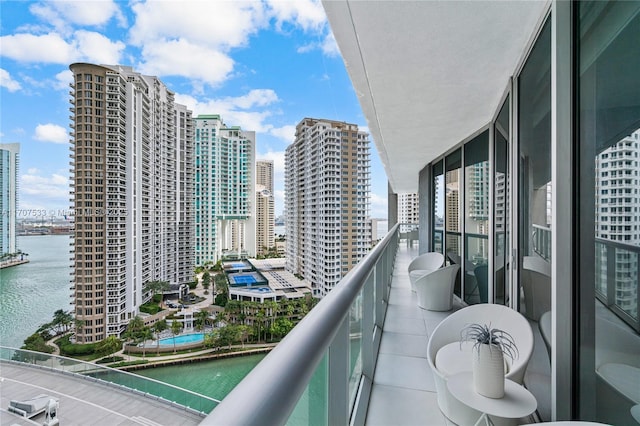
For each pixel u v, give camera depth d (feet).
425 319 12.05
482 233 12.51
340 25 5.63
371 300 7.47
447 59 6.97
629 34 3.09
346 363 3.75
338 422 3.50
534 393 6.51
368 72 7.57
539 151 6.06
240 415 1.08
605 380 3.60
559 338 4.33
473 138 13.20
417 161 20.22
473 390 4.92
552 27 4.52
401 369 8.00
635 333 3.04
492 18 5.53
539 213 6.15
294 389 1.39
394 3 5.02
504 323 6.56
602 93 3.61
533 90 6.31
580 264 4.07
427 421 5.86
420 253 23.25
